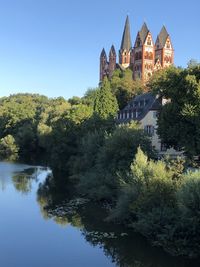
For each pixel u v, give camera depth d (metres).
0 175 66.12
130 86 114.38
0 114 143.50
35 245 30.11
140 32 166.75
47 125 112.56
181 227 28.64
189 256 27.31
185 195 27.55
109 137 46.50
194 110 44.19
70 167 67.38
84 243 30.44
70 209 40.94
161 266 25.98
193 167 43.31
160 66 166.12
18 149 112.94
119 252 28.47
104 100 96.19
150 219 30.61
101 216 37.97
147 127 74.94
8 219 37.12
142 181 33.72
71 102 130.62
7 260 27.19
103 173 44.72
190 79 45.38
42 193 50.00
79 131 70.31
